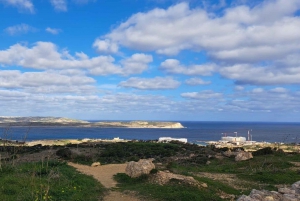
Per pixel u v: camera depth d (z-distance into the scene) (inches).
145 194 546.9
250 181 723.4
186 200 497.0
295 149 1646.2
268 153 1204.5
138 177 683.4
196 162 1157.1
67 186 540.7
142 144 1707.7
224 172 871.7
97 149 1542.8
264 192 490.3
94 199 505.0
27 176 586.9
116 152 1389.0
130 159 1233.4
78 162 1107.3
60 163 891.4
